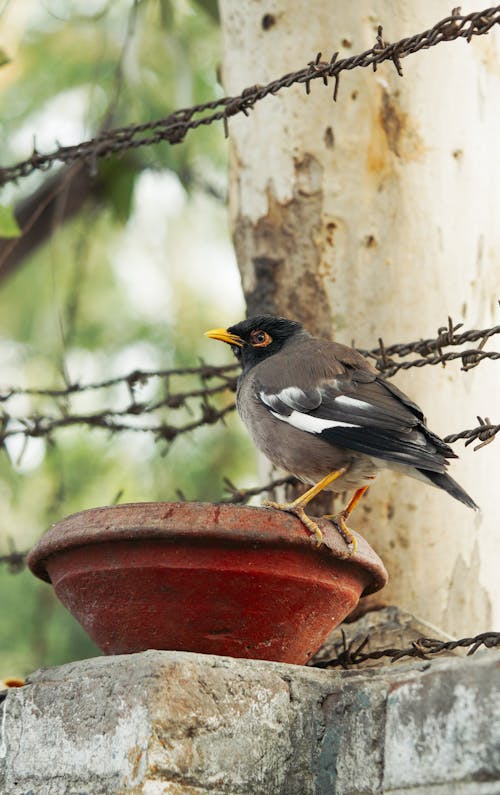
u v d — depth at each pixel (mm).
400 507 10523
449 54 11219
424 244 11047
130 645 7227
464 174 11219
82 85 19484
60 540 7148
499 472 11031
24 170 12219
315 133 11305
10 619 18078
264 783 6754
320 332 11148
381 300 11008
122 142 11422
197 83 20062
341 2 11352
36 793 7004
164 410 19922
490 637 7418
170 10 17406
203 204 21578
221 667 6805
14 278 20766
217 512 6941
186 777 6465
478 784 5961
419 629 10023
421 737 6328
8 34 19516
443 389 10812
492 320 11336
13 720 7293
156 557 6957
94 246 21047
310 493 8445
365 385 8906
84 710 6855
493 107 11562
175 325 20906
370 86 11188
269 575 7020
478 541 10711
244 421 9641
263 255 11500
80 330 20422
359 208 11148
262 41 11680
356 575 7438
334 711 6988
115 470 19469
